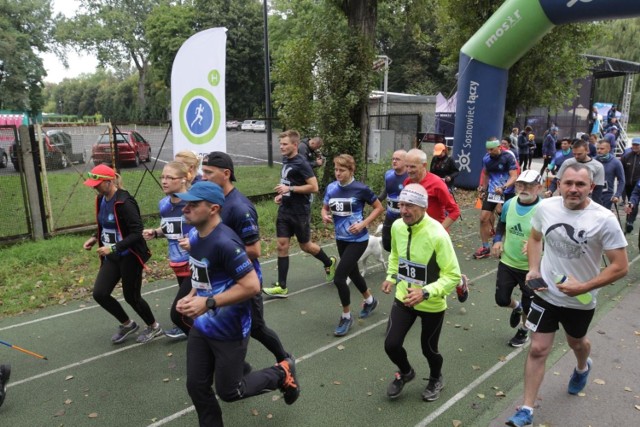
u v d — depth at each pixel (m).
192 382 2.96
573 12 10.95
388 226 6.13
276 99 11.44
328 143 10.95
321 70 10.96
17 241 8.48
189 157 4.59
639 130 53.34
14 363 4.63
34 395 4.07
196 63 8.41
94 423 3.68
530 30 12.16
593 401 3.89
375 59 11.40
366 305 5.54
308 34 11.22
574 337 3.52
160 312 5.87
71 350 4.89
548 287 3.38
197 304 2.74
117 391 4.12
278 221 6.15
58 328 5.43
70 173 11.78
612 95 45.47
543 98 17.48
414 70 46.81
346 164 4.93
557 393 4.01
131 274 4.67
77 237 8.88
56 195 11.53
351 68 10.84
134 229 4.48
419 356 4.67
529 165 21.05
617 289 6.50
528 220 4.48
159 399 4.00
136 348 4.92
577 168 3.16
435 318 3.62
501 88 13.50
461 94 13.84
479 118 13.69
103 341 5.09
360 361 4.60
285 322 5.52
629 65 26.59
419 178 5.13
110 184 4.47
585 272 3.28
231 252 2.81
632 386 4.12
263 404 3.87
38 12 51.03
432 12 13.58
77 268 7.41
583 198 3.18
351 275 5.32
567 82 17.84
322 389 4.10
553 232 3.32
